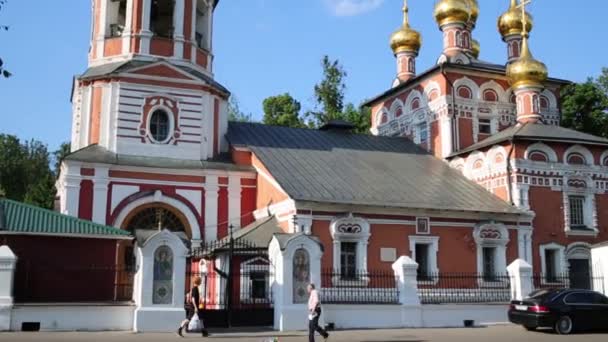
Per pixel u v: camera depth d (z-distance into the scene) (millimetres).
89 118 28344
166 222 28078
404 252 27359
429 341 18359
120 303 20406
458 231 28578
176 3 30172
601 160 32000
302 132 34344
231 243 22422
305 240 21672
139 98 28453
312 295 17125
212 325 21281
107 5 30062
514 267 26016
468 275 27406
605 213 31703
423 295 26688
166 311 19891
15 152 67938
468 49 38688
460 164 33594
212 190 28656
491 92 36188
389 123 40031
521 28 39219
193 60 30156
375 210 27094
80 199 26469
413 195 28703
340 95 53750
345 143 34281
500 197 30625
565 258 30359
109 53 29516
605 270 28141
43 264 22828
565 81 37781
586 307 21062
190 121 29156
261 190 28781
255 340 18062
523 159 30375
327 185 27594
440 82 35438
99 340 17250
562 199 30875
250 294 23250
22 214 23438
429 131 36031
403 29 41812
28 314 19266
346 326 22297
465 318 24375
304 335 19594
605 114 46219
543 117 37125
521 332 21391
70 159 26391
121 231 24203
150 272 20062
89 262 23484
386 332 21109
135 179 27484
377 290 25391
